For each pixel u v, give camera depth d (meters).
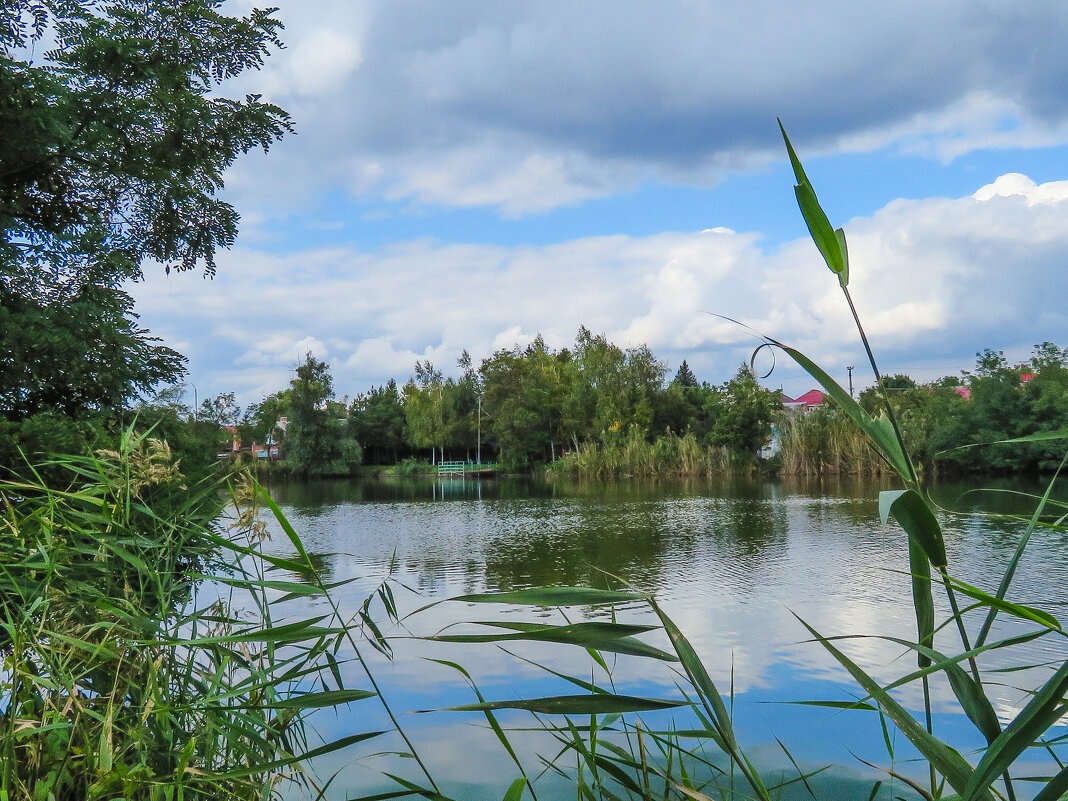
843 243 0.96
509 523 15.03
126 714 1.57
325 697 1.15
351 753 3.23
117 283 9.12
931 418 32.03
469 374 60.03
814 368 0.94
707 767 2.98
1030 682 4.14
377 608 6.39
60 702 1.51
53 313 7.85
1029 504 15.00
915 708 3.92
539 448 52.31
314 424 50.53
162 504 1.87
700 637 5.55
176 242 10.59
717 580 8.03
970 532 11.30
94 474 1.83
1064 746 3.25
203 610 1.79
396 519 16.34
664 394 49.03
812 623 5.95
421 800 2.61
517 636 0.89
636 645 0.88
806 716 3.77
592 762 1.27
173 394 9.13
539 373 54.78
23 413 7.92
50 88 7.66
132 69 8.70
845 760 3.15
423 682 4.41
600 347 50.75
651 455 38.03
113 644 1.62
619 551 10.51
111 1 9.21
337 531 13.80
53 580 1.70
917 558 0.96
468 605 6.67
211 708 1.50
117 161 9.23
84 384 8.17
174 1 9.29
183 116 9.27
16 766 1.30
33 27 8.79
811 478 31.03
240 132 10.00
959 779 0.78
